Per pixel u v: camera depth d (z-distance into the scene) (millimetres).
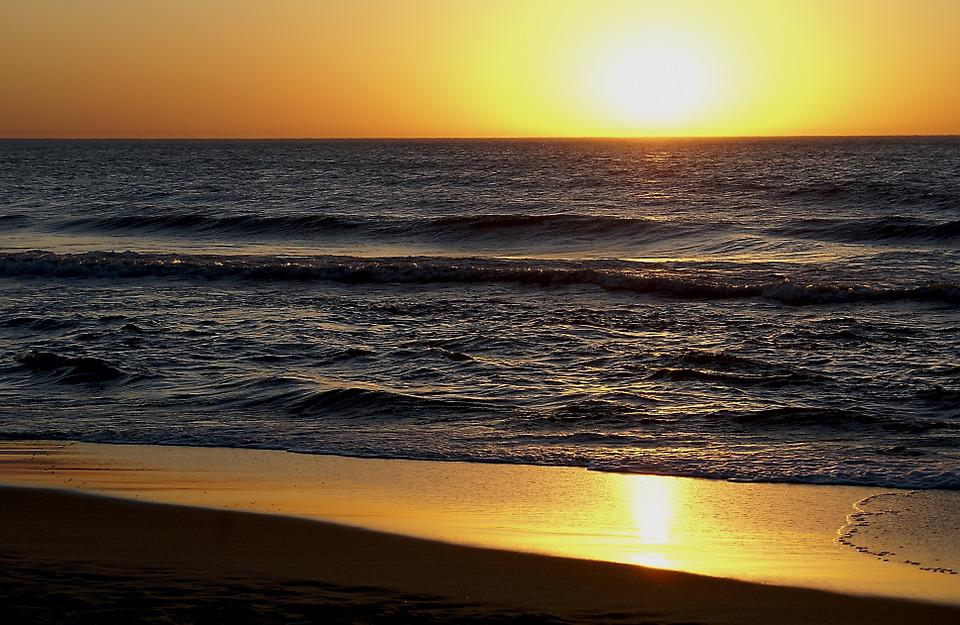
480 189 82938
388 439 14258
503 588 8125
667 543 9656
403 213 60688
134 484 11750
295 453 13523
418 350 20938
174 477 12148
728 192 72062
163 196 77125
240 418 15641
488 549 9281
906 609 7852
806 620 7594
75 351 21141
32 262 35562
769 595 8109
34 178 110125
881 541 9773
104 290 31891
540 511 10805
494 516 10562
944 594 8203
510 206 64562
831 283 31125
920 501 11227
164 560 8562
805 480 12133
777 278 33312
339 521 10211
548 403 16531
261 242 49594
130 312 26984
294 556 8875
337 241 49625
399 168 130625
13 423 15266
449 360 20062
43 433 14633
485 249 47094
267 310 27484
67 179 107625
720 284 30312
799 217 53750
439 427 15000
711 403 16438
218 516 10289
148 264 35062
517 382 18203
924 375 18625
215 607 7203
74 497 11039
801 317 26250
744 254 42000
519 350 21422
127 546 9023
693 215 56469
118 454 13414
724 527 10273
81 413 15977
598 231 49062
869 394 17109
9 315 26156
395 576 8336
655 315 26609
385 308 27766
